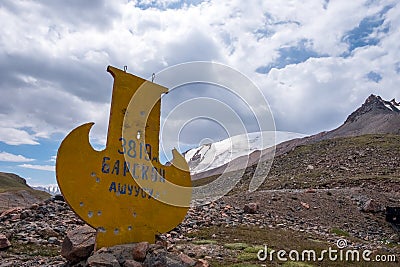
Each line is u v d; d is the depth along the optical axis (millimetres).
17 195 45062
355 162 54312
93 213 8125
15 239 11945
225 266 8898
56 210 16453
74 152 8055
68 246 8477
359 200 28266
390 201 29266
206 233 13938
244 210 21281
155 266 7734
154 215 9328
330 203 27000
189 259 8617
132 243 8641
